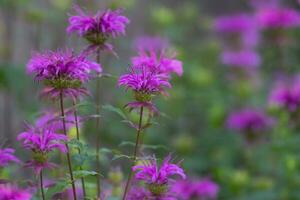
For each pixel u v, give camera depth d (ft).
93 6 26.45
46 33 30.53
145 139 26.61
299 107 23.85
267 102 27.66
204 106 30.25
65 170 14.20
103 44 13.43
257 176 25.48
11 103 30.40
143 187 13.83
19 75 25.57
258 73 31.76
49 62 12.03
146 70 12.59
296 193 22.30
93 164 20.33
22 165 12.55
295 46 31.71
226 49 31.94
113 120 27.99
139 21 36.58
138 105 12.44
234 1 41.70
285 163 23.62
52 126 12.82
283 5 38.01
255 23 31.53
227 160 26.35
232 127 25.58
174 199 12.82
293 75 30.99
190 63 31.42
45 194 12.58
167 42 30.22
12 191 13.01
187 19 33.63
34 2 31.63
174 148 26.43
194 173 25.70
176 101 28.99
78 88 12.37
